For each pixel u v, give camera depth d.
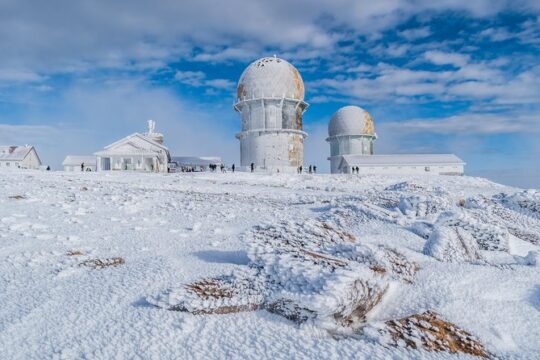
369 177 40.28
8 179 23.83
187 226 13.88
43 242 10.48
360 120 71.25
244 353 5.36
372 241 11.64
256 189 28.53
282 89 58.66
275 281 7.07
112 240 11.27
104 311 6.36
